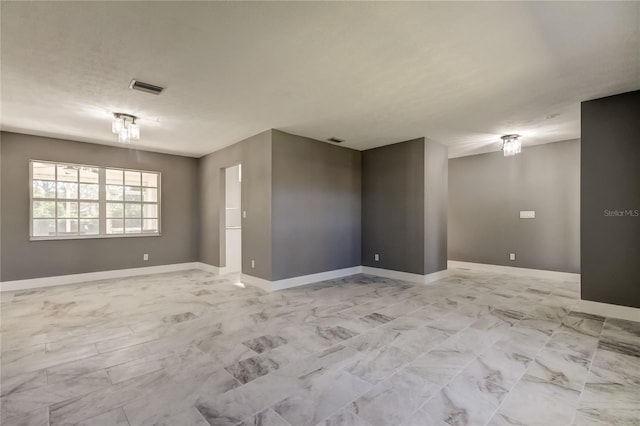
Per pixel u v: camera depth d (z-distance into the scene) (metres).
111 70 2.80
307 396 1.97
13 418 1.75
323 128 4.67
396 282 5.29
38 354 2.57
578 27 2.18
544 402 1.90
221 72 2.86
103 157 5.67
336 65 2.74
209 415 1.79
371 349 2.65
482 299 4.21
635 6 1.95
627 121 3.34
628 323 3.24
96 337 2.92
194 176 6.86
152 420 1.74
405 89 3.25
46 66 2.72
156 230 6.41
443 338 2.87
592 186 3.53
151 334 3.00
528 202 5.95
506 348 2.66
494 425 1.70
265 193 4.82
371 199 6.04
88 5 1.93
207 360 2.46
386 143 5.63
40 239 5.05
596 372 2.25
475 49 2.49
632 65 2.74
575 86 3.18
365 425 1.70
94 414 1.80
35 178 5.08
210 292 4.62
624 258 3.36
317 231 5.38
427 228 5.25
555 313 3.59
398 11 2.02
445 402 1.90
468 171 6.74
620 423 1.71
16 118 4.13
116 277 5.77
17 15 2.01
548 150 5.73
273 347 2.69
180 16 2.05
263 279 4.84
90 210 5.59
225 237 6.23
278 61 2.67
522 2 1.93
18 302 4.11
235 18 2.08
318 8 1.98
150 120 4.23
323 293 4.54
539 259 5.80
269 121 4.32
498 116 4.11
